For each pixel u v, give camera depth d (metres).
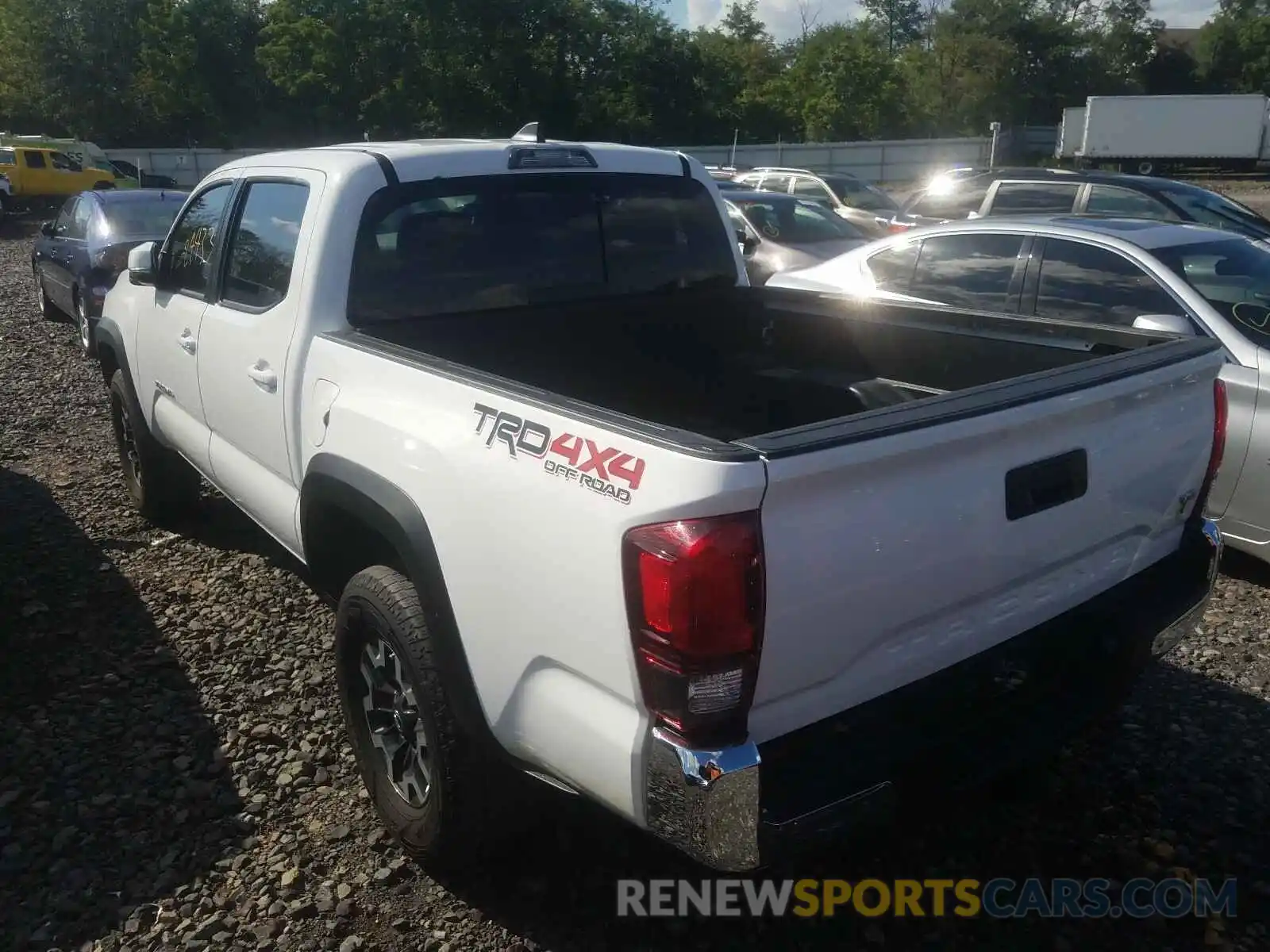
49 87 53.94
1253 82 76.06
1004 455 2.42
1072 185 10.50
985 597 2.51
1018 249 5.93
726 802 2.06
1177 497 3.02
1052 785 3.41
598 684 2.24
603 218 4.03
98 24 54.09
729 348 4.38
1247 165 43.62
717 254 4.39
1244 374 4.74
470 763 2.71
